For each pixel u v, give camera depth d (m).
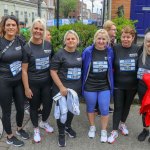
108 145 4.47
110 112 5.59
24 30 6.53
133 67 4.46
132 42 4.58
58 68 4.34
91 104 4.59
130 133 4.85
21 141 4.43
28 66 4.33
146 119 4.44
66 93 4.32
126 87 4.55
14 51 4.07
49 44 4.48
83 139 4.64
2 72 4.11
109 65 4.45
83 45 6.03
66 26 6.68
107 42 4.44
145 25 9.95
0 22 4.06
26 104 5.32
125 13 10.04
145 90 4.39
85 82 4.54
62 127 4.40
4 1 31.66
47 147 4.39
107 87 4.57
